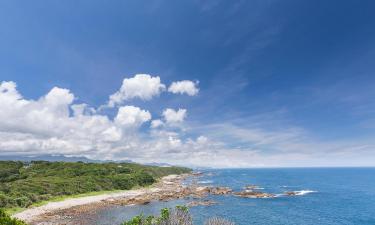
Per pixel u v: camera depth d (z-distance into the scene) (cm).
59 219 7450
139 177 15950
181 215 4344
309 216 8681
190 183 19412
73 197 10775
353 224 7831
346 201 11925
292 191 14738
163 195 11875
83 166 17162
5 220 2775
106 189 13038
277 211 9231
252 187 16362
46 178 12975
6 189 9500
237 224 7356
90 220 7394
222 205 10050
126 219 7525
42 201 9631
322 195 13738
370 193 14962
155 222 4203
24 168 16112
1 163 16162
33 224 6862
